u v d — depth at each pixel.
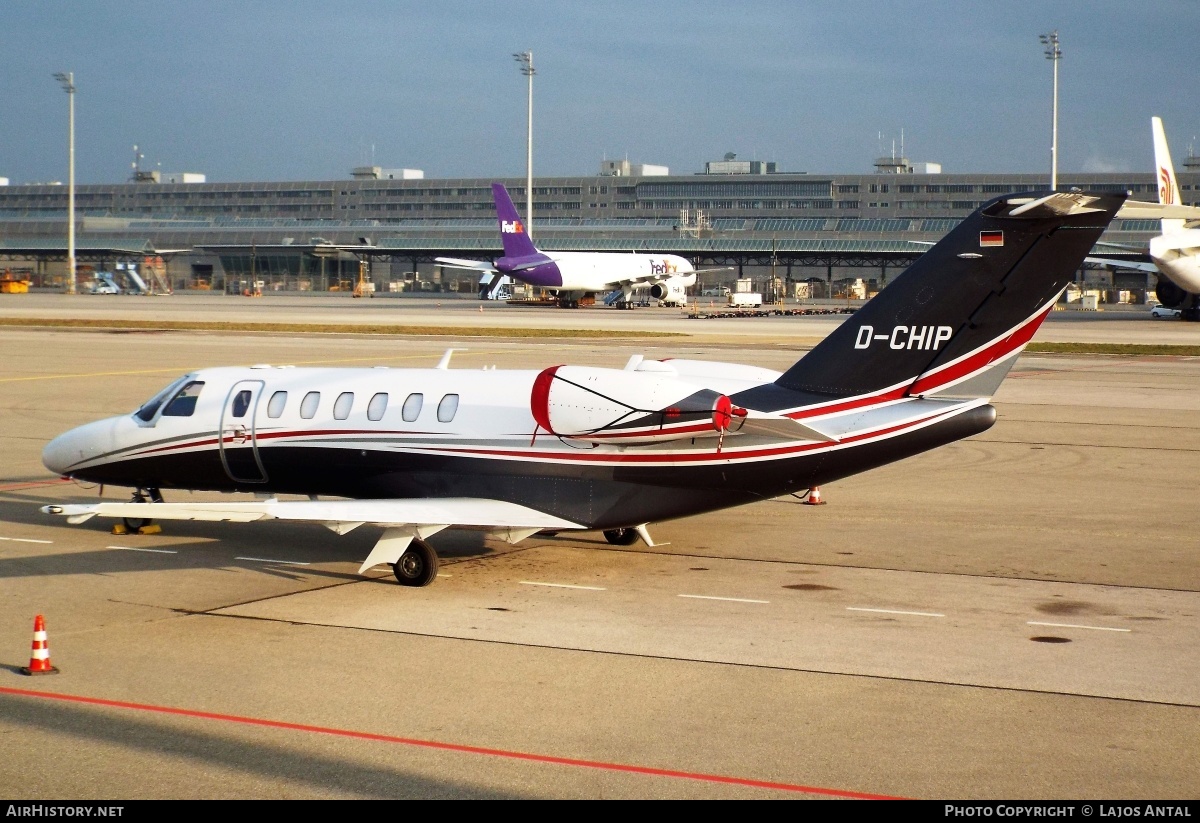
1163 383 54.66
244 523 25.12
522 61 125.06
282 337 80.81
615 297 145.12
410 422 21.55
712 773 12.00
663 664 15.49
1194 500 27.98
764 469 19.86
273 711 13.67
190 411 23.33
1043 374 58.84
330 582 20.05
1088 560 21.86
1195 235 93.19
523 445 20.69
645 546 23.02
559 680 14.81
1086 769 12.12
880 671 15.27
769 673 15.14
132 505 17.95
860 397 20.17
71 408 42.44
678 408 19.33
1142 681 14.91
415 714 13.59
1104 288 198.62
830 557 22.09
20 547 22.69
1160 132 93.31
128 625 17.25
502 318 112.00
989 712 13.77
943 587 19.80
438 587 19.70
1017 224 19.19
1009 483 30.28
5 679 14.75
